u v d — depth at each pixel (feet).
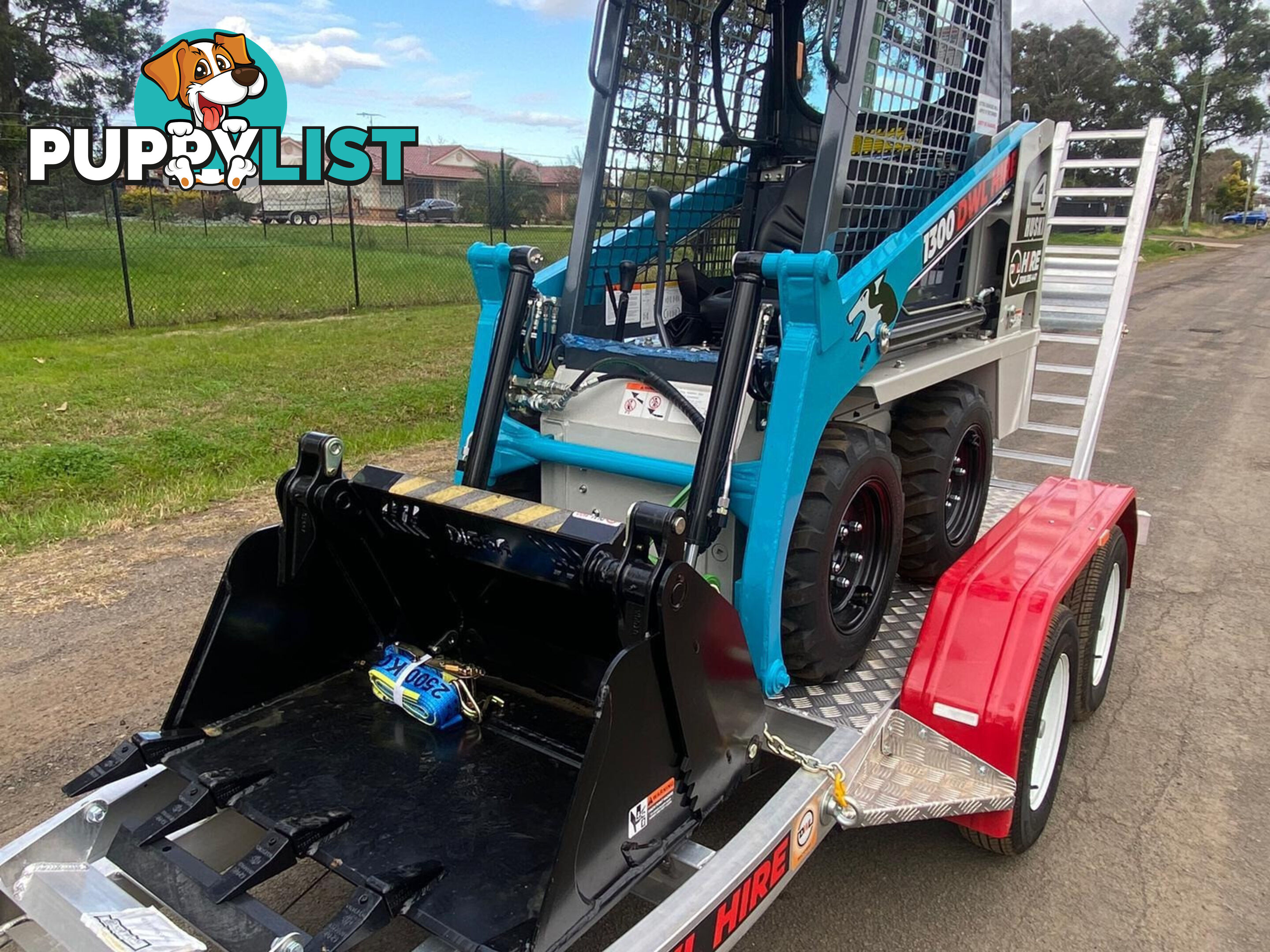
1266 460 25.25
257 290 54.29
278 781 7.34
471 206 91.76
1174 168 209.56
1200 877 9.43
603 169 10.30
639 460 9.10
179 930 5.97
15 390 27.78
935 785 8.38
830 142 8.82
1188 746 11.75
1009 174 12.32
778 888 6.82
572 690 8.54
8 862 6.58
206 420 24.91
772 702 8.82
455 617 9.04
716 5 10.91
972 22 11.30
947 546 12.06
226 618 7.82
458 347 37.42
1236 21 196.34
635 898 8.83
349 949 5.70
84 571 15.65
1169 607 15.88
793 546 8.57
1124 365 39.81
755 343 8.00
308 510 8.15
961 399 11.64
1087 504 11.77
